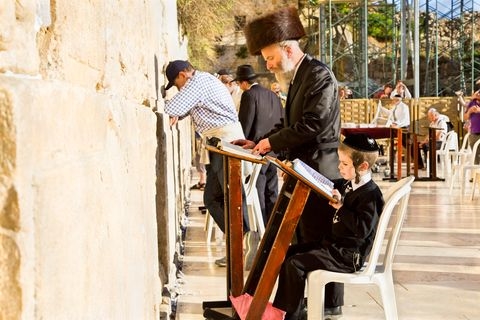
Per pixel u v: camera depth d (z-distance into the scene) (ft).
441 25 97.76
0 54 3.62
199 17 39.60
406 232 24.39
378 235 11.06
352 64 94.07
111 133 6.56
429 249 21.16
